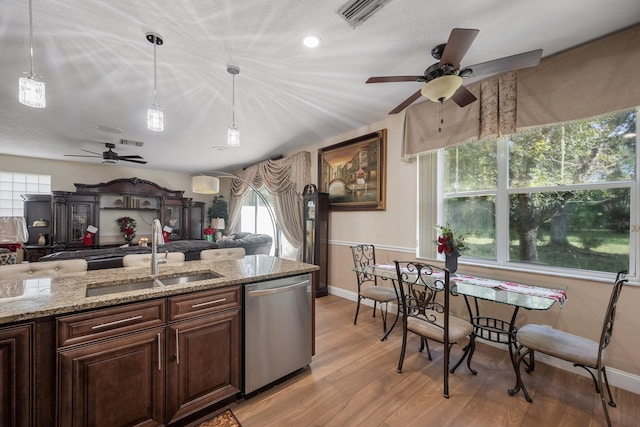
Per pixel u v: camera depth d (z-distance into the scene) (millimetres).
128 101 2939
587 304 2119
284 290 2025
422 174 3189
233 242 4395
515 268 2506
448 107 2836
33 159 5805
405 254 3365
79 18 1691
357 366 2271
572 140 2307
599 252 2176
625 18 1759
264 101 2986
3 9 1589
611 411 1725
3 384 1160
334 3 1600
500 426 1620
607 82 1944
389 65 2301
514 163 2629
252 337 1870
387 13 1695
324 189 4484
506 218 2648
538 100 2244
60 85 2566
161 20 1730
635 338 1920
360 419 1681
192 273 2066
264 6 1622
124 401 1416
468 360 2191
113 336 1385
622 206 2078
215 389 1728
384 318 2967
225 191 8258
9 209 5594
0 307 1240
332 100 2986
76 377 1292
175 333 1569
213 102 2992
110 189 6301
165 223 7043
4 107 3082
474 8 1656
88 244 5867
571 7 1646
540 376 2127
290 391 1951
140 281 1863
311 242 4383
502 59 1703
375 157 3666
